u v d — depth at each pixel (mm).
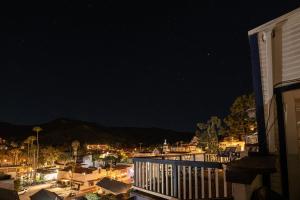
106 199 32250
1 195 27078
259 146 6488
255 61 6664
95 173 82250
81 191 75250
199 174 10562
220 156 14484
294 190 5824
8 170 93562
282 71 6156
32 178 95562
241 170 5402
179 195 8070
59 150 149875
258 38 6633
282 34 6188
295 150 5883
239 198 5359
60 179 88688
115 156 122812
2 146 149125
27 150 134000
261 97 6516
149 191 9258
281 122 6121
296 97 5902
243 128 18141
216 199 6473
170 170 9336
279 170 6027
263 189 5328
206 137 22922
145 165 9672
